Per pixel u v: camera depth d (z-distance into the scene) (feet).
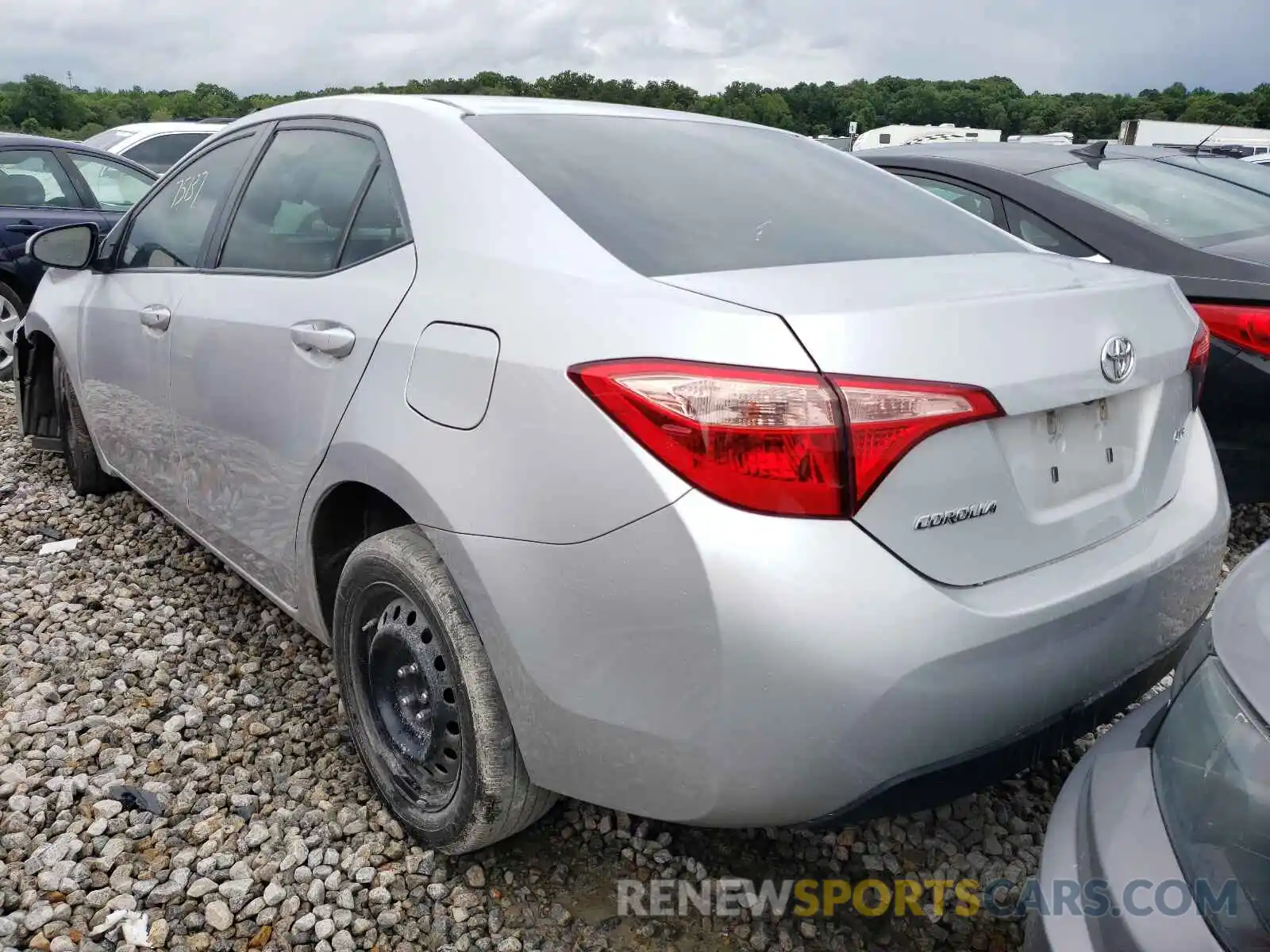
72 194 22.80
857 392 5.11
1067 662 5.82
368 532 7.85
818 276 5.95
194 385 9.29
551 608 5.70
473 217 6.82
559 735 5.94
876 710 5.15
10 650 10.08
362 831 7.58
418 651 6.89
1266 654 4.36
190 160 11.01
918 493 5.27
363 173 8.03
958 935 6.80
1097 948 4.43
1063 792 5.38
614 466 5.37
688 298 5.56
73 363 12.65
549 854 7.41
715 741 5.28
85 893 6.96
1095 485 6.26
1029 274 6.61
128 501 14.11
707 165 7.79
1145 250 12.42
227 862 7.25
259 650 10.21
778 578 5.02
